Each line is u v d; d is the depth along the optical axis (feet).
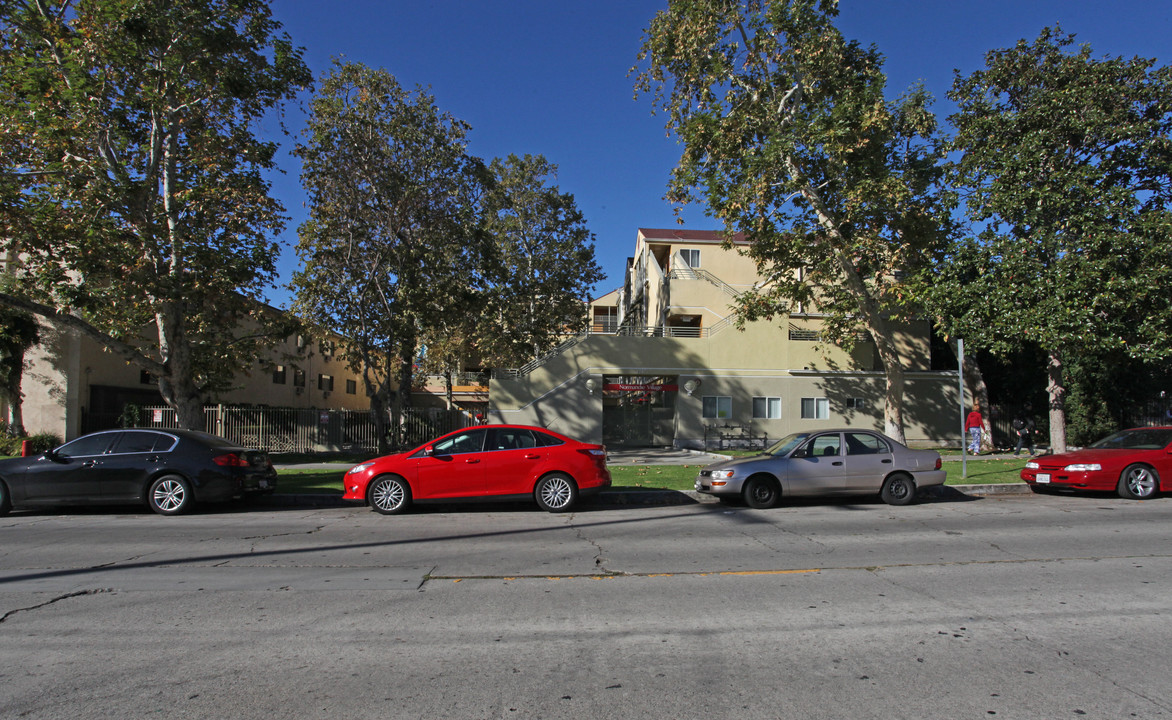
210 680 13.50
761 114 62.13
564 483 36.24
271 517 35.78
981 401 86.63
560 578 21.81
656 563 23.90
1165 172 52.80
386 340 78.79
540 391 88.33
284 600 19.30
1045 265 54.03
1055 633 16.15
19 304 45.78
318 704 12.39
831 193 65.51
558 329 114.62
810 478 37.83
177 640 15.92
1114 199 51.11
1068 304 51.31
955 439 92.53
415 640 15.88
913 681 13.34
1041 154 53.93
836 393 91.50
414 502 36.01
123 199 45.27
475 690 12.99
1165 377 80.89
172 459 36.24
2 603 19.01
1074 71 55.88
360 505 40.65
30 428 75.56
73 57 44.39
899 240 66.13
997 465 58.08
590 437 88.28
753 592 19.98
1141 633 16.12
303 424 85.15
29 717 11.84
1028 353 90.63
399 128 75.31
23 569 23.18
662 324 99.50
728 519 33.83
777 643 15.58
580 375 88.94
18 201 43.96
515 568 23.24
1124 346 52.60
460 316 86.12
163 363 52.70
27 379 75.92
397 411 82.94
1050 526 30.99
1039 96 55.62
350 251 75.10
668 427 97.60
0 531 31.19
